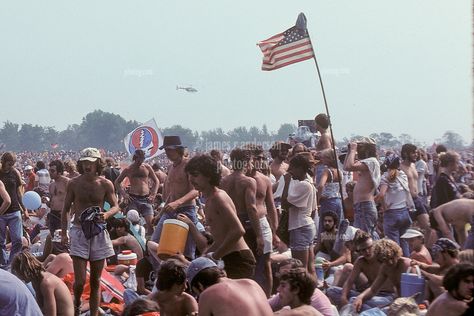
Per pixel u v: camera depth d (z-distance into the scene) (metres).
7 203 14.30
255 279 10.34
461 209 8.77
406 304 8.45
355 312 9.51
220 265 8.34
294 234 11.02
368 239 10.01
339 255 11.59
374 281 9.68
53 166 16.78
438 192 10.45
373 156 12.32
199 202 16.38
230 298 6.84
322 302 8.73
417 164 15.89
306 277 7.50
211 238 10.58
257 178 10.60
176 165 11.96
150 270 11.23
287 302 7.54
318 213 13.34
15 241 14.78
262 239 9.91
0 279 7.92
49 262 11.80
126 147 21.36
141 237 13.55
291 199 11.01
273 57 13.59
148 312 7.20
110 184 10.66
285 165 14.38
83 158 10.55
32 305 8.06
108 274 11.59
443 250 8.74
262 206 10.55
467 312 5.17
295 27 13.36
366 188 12.19
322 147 14.27
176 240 9.35
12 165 14.71
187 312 7.69
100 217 10.41
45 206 19.05
